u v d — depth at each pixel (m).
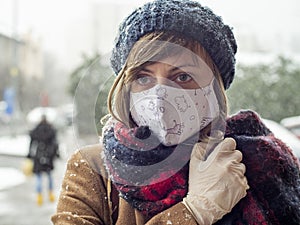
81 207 1.28
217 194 1.19
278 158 1.31
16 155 15.27
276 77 11.41
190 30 1.24
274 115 11.08
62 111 16.78
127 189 1.23
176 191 1.22
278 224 1.27
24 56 31.47
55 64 32.06
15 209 7.62
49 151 8.27
